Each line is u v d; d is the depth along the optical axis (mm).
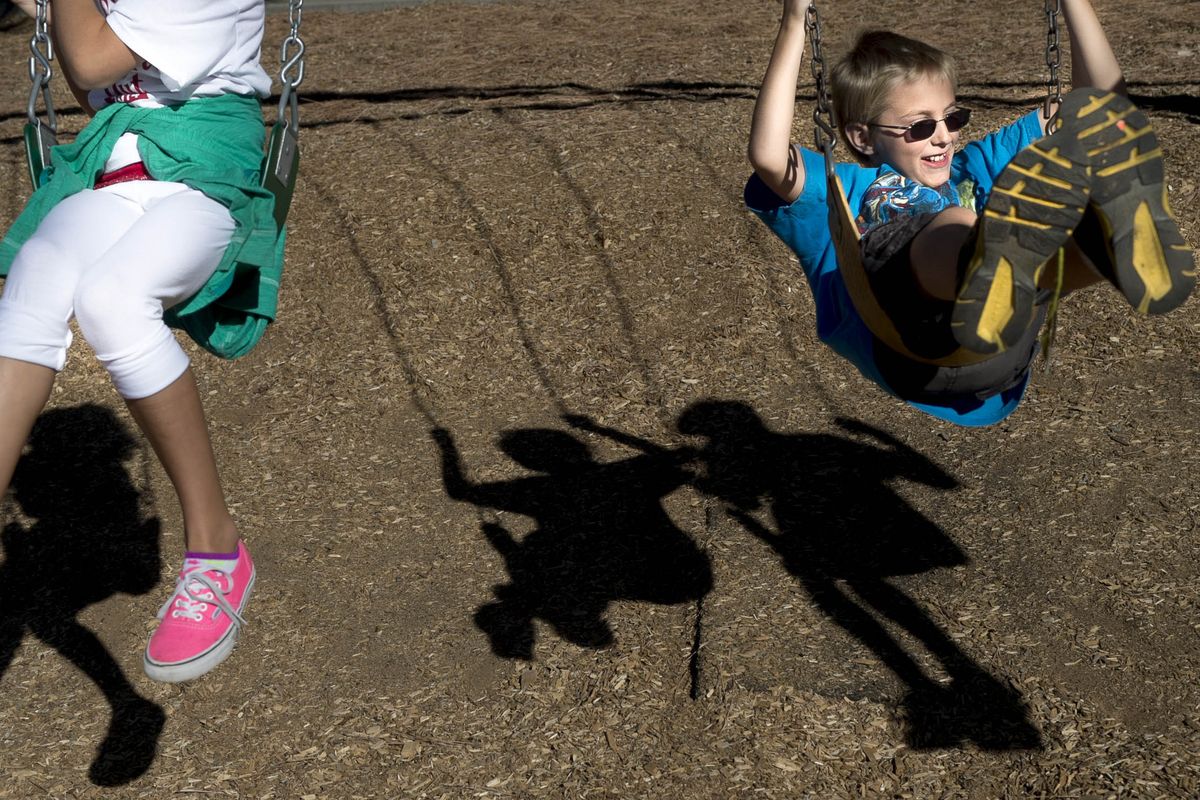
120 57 2395
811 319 5379
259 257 2508
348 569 4152
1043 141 2066
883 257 2559
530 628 3789
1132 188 2059
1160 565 3732
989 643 3504
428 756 3352
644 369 5152
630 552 4090
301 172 6984
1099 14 9172
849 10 9984
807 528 4102
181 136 2457
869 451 4492
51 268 2252
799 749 3219
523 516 4336
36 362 2207
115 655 3852
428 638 3799
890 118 2932
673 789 3146
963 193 3109
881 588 3773
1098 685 3314
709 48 9039
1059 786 3012
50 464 4887
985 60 8156
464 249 6062
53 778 3391
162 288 2299
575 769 3250
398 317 5648
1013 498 4137
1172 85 7211
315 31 11109
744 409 4836
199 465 2441
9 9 11758
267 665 3756
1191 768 3014
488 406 5047
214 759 3420
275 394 5230
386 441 4867
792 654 3533
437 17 11258
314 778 3314
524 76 8648
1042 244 2076
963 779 3078
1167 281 2080
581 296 5668
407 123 7680
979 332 2111
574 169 6668
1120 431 4441
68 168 2467
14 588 4199
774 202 3010
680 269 5773
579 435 4793
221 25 2492
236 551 2561
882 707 3322
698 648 3590
